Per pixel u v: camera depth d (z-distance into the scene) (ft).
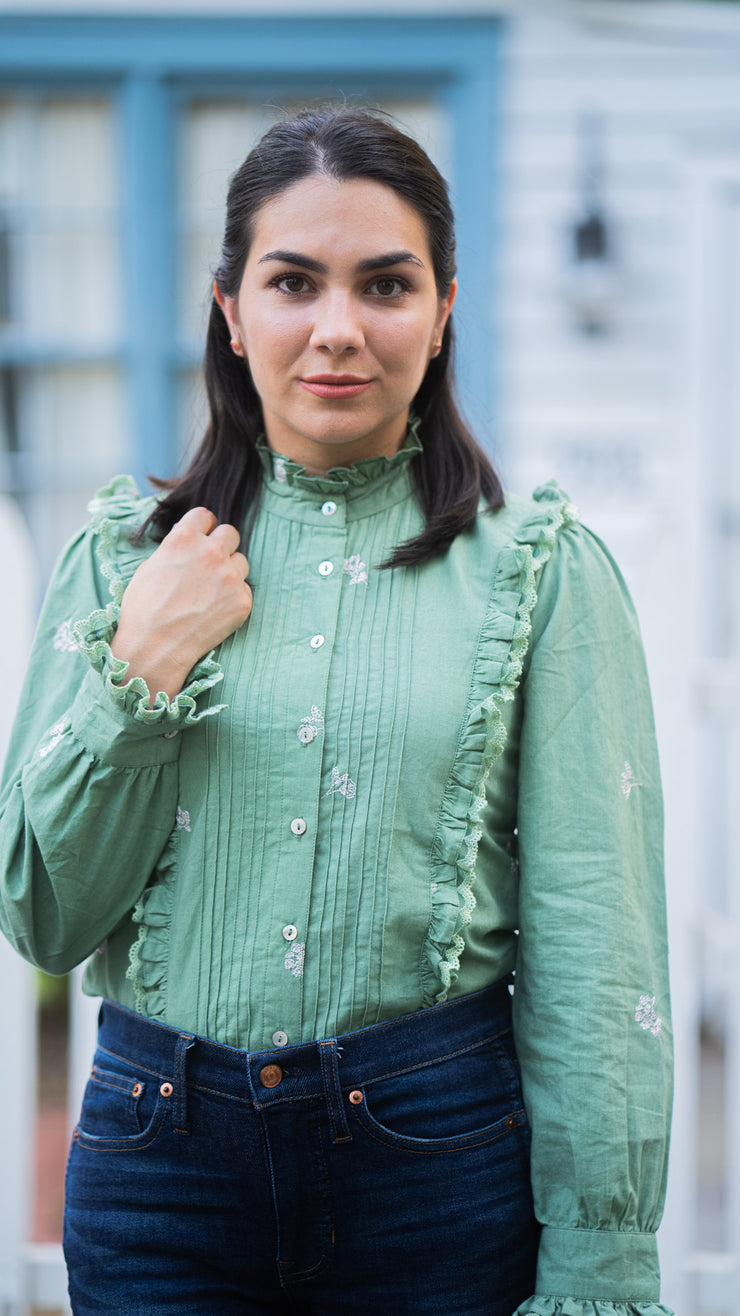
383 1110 4.50
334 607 4.75
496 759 4.67
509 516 5.08
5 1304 7.29
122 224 14.35
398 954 4.54
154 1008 4.72
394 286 4.67
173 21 13.80
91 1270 4.68
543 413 13.97
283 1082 4.46
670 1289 7.23
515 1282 4.69
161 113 14.02
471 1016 4.74
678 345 13.85
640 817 4.94
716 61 13.51
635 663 5.03
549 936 4.67
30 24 13.82
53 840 4.60
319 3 13.70
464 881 4.55
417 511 5.07
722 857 13.66
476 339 13.84
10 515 7.70
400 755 4.55
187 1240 4.60
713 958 8.25
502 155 13.74
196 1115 4.56
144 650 4.56
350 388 4.62
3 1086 7.41
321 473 5.05
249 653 4.72
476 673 4.65
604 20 13.48
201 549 4.70
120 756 4.52
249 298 4.73
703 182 13.64
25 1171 7.38
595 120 13.64
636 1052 4.66
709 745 13.65
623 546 13.97
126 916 4.94
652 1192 4.66
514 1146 4.71
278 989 4.50
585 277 13.57
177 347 14.37
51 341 14.52
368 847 4.51
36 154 14.33
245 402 5.16
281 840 4.55
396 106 14.08
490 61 13.65
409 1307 4.58
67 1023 13.35
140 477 14.37
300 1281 4.63
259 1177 4.51
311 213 4.53
